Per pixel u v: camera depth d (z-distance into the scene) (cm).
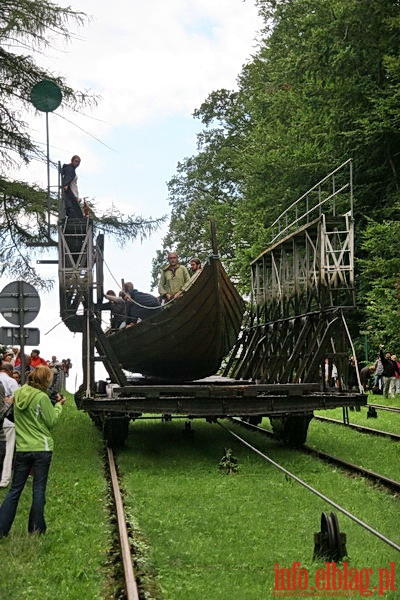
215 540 856
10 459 1173
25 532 891
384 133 3188
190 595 680
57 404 927
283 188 3728
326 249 1513
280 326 1784
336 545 775
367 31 3108
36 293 1375
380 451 1473
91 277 1540
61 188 1636
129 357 1722
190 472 1286
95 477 1238
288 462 1370
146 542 848
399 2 3038
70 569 755
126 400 1402
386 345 2936
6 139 2014
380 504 1020
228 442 1647
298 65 3362
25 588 713
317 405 1434
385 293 2872
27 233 2073
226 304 1570
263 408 1428
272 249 1847
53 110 1844
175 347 1620
